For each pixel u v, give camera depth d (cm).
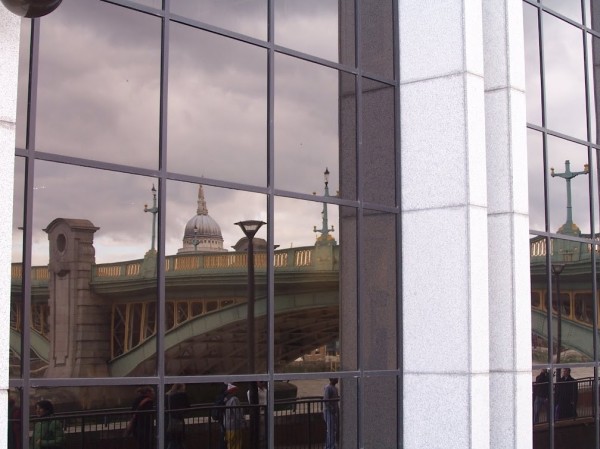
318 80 1429
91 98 1138
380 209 1483
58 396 1066
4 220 898
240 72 1319
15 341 1034
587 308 1834
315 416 1355
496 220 1544
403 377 1479
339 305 1409
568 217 1823
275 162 1350
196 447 1198
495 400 1516
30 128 1070
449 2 1488
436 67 1491
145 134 1191
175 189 1215
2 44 912
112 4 1174
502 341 1519
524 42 1770
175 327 1195
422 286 1473
